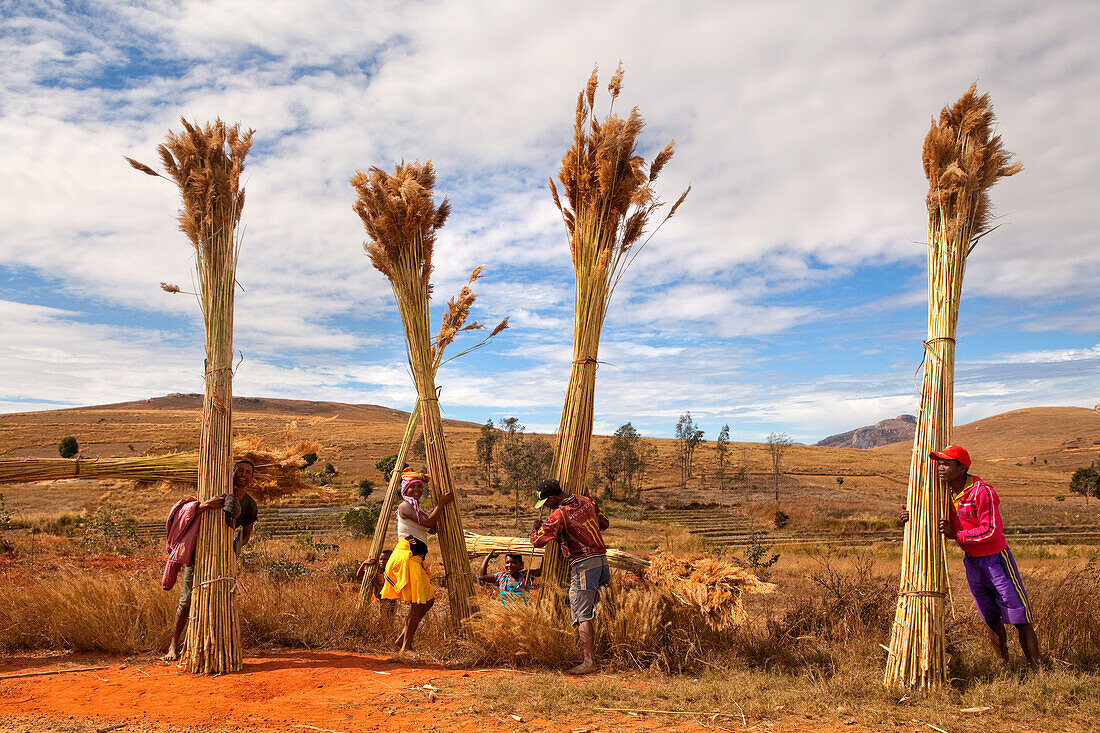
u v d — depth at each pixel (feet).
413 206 20.18
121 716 12.62
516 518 118.93
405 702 13.56
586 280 19.75
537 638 17.10
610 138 19.54
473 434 371.56
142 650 18.28
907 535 14.92
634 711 13.00
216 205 17.38
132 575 25.76
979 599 15.74
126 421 398.62
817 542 85.30
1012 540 81.05
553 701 13.48
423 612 18.81
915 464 15.06
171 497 77.00
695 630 17.71
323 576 32.04
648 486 238.27
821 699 13.60
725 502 190.90
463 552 20.26
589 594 17.29
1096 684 13.85
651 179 20.15
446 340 22.58
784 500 193.36
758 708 12.95
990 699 13.34
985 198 15.40
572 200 20.57
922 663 14.23
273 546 47.80
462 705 13.35
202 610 16.07
